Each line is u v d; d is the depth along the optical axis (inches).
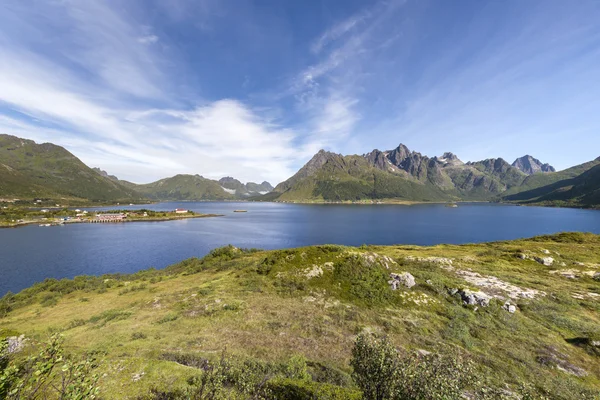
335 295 1211.9
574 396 608.7
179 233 5438.0
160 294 1440.7
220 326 908.0
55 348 276.4
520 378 665.6
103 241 4399.6
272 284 1342.3
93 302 1457.9
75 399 234.1
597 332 903.7
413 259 1930.4
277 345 772.6
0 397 245.6
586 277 1600.6
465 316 1043.3
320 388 409.7
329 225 6924.2
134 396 415.8
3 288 2198.6
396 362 397.7
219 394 393.7
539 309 1122.0
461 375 388.2
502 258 2132.1
